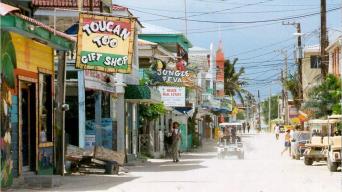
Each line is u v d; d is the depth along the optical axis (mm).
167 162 41062
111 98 36812
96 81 33156
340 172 31016
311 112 54875
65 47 24875
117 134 37031
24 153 24172
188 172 30859
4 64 20844
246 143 78875
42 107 25719
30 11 27609
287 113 108812
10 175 21188
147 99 39219
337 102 52375
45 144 25562
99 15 25625
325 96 52812
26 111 24453
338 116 37062
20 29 20109
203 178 26781
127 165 36625
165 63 53344
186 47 68562
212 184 23641
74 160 28953
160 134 51406
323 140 37375
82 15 25562
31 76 24062
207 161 42875
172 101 49375
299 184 23688
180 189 21469
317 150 37125
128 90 38906
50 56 26484
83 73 31703
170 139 48688
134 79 43000
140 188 21844
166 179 26094
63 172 26859
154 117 46938
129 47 25812
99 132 35031
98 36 25719
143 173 30078
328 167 32719
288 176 28141
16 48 22312
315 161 41094
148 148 47219
